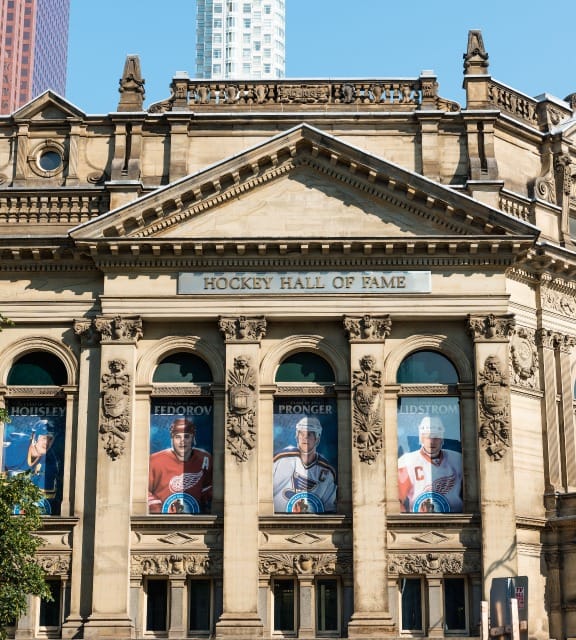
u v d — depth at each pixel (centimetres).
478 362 4756
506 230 4784
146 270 4850
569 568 4731
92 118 5206
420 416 4812
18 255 4906
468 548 4619
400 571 4603
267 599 4584
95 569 4547
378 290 4816
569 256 5081
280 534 4641
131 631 4488
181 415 4828
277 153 4881
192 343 4850
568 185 5400
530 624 4641
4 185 5166
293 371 4878
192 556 4622
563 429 4978
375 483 4628
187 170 5141
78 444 4750
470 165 5109
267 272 4841
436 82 5247
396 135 5188
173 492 4750
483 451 4666
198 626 4606
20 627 4584
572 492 4822
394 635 4472
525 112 5478
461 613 4609
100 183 5156
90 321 4869
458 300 4812
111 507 4612
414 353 4888
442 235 4822
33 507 4022
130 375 4753
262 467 4734
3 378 4878
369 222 4881
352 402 4716
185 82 5247
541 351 5022
